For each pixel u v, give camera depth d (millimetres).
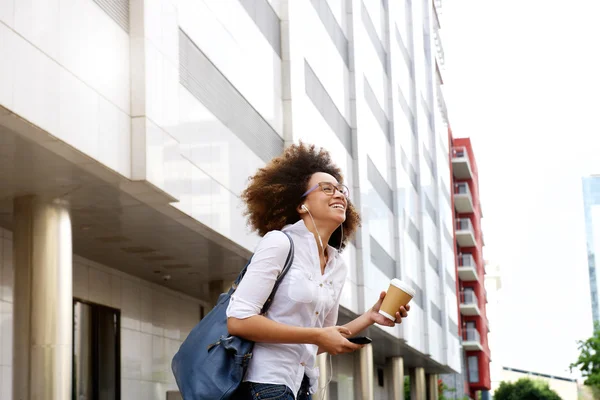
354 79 28734
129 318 19594
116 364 18797
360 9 30406
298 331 3367
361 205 27875
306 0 22672
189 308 23406
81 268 17500
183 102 13695
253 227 3857
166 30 12891
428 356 40344
